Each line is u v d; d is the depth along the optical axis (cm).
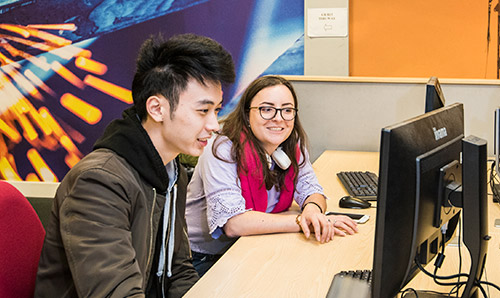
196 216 184
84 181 102
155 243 123
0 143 428
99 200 101
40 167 427
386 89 277
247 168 165
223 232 162
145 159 112
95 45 402
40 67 412
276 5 374
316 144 290
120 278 97
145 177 112
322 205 174
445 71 372
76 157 420
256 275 124
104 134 115
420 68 374
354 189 200
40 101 417
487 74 367
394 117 279
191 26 386
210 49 108
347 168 243
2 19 410
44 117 419
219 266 129
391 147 89
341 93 282
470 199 98
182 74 107
